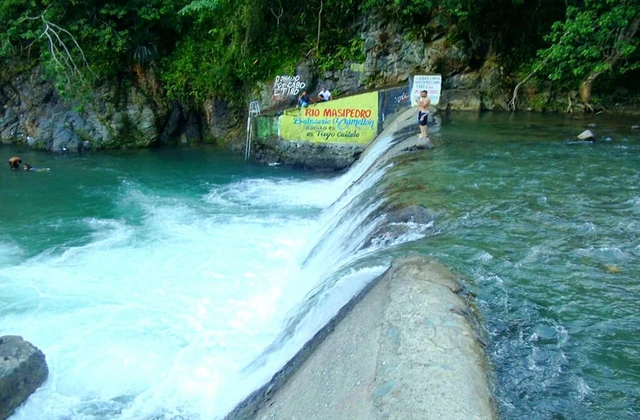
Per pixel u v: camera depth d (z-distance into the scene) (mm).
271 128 20172
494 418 3662
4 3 22969
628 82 20219
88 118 23500
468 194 9250
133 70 24156
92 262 11016
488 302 5402
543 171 10859
